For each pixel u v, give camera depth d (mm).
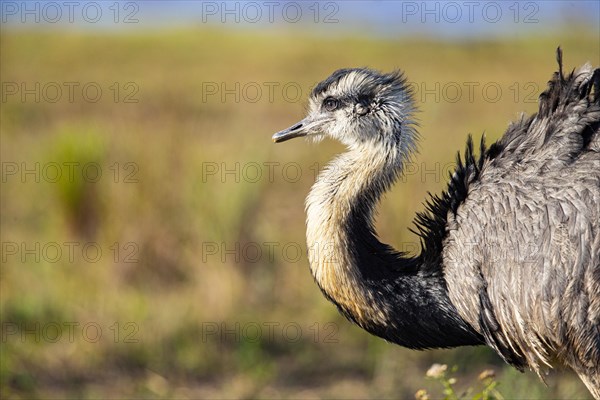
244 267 13758
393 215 13328
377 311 9000
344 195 9180
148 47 29703
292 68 26750
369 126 9383
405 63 25922
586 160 8172
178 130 14586
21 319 13031
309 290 13602
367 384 11945
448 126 17625
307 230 9344
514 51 25766
